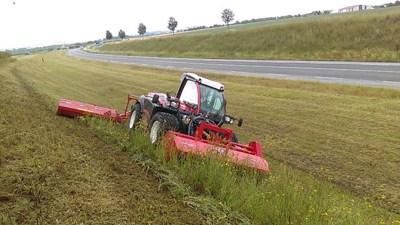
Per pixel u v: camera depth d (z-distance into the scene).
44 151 6.73
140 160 7.25
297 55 36.28
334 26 38.28
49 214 4.56
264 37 44.94
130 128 9.92
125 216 4.83
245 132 12.61
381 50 30.38
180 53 53.84
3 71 28.69
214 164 6.45
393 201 7.44
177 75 30.48
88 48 111.06
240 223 5.23
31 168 5.76
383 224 6.16
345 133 11.96
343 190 7.95
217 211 5.36
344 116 13.95
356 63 28.25
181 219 5.05
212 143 7.33
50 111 11.89
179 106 8.58
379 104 15.10
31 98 14.82
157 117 8.33
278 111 15.50
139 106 10.13
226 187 5.99
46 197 4.95
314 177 8.66
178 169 6.70
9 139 6.94
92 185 5.63
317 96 17.61
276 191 6.03
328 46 35.66
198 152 6.84
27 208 4.60
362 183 8.33
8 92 15.12
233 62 37.34
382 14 37.19
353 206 6.86
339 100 16.47
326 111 14.86
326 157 10.03
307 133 12.23
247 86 22.20
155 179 6.45
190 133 8.24
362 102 15.73
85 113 11.03
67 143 7.65
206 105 8.77
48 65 42.62
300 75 25.19
